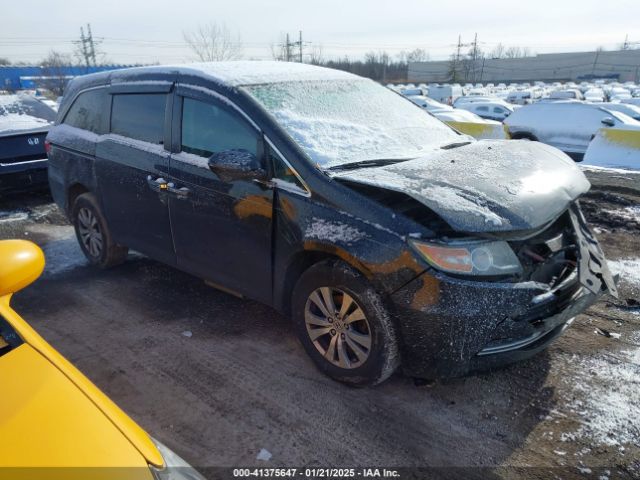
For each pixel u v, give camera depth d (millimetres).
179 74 3668
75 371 1676
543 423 2684
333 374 2973
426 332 2525
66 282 4562
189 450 2525
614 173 8703
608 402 2832
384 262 2564
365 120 3631
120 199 4121
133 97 4000
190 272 3777
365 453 2496
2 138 6504
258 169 2932
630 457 2443
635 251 5145
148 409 2834
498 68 87000
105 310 4016
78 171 4504
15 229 6137
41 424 1431
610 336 3514
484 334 2496
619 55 80625
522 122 14125
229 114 3285
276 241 3051
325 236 2758
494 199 2611
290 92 3477
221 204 3289
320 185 2824
